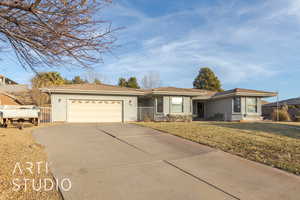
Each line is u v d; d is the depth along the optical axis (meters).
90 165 5.14
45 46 2.81
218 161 5.64
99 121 17.06
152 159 5.78
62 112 16.14
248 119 19.08
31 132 9.76
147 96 19.28
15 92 27.70
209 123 15.21
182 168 5.06
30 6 2.31
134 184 4.04
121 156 6.03
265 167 5.14
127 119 17.89
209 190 3.82
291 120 19.39
